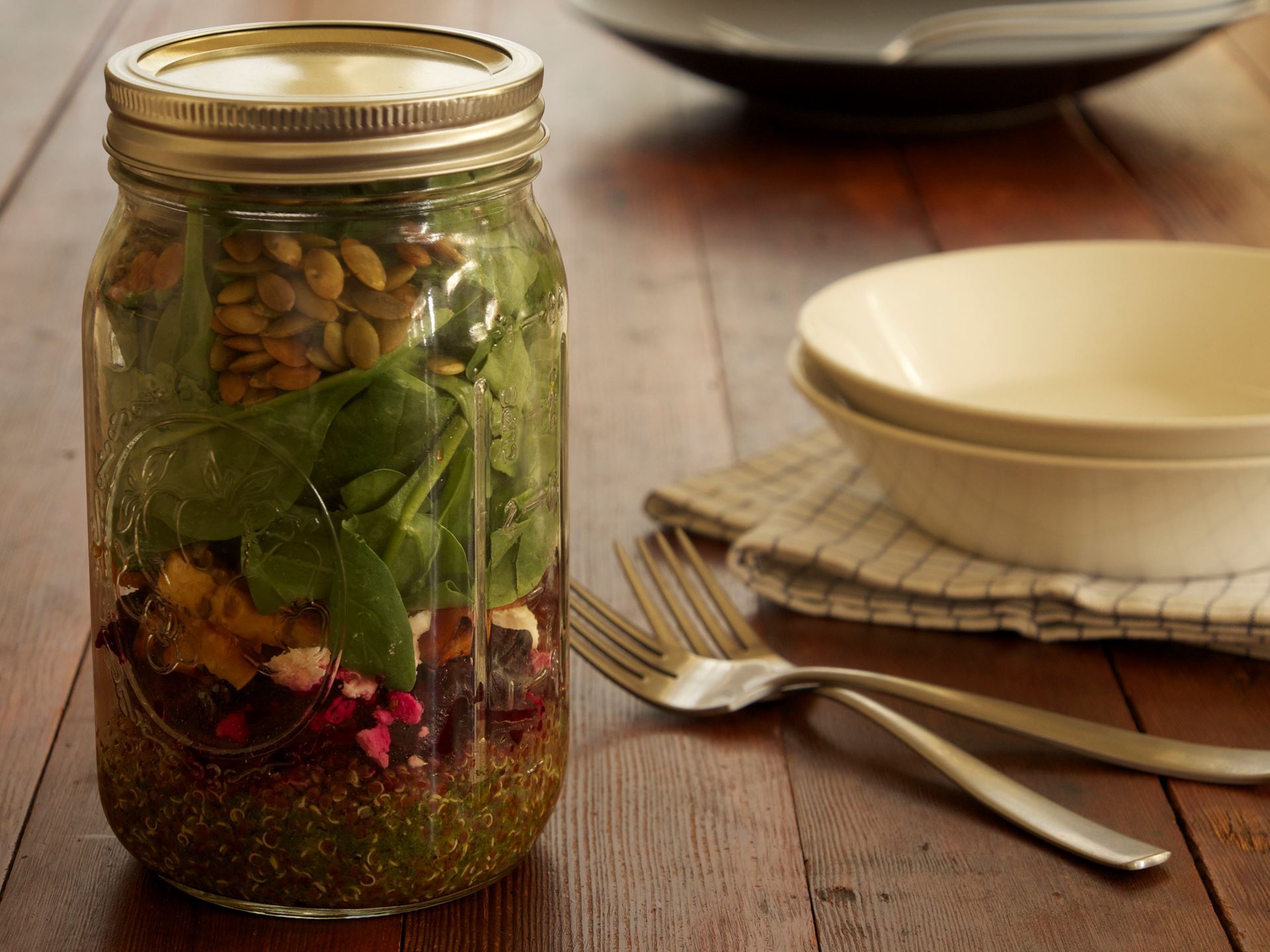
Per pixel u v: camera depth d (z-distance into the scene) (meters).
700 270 1.19
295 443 0.61
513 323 0.62
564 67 1.75
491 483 0.63
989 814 0.68
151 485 0.62
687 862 0.67
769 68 1.38
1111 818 0.68
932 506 0.78
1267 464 0.73
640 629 0.76
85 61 1.61
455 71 0.63
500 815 0.64
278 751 0.62
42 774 0.69
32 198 1.27
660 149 1.48
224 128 0.59
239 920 0.64
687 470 0.87
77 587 0.78
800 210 1.32
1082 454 0.74
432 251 0.61
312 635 0.62
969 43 1.45
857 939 0.64
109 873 0.66
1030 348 0.87
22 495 0.83
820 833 0.68
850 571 0.78
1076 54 1.33
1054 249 0.87
